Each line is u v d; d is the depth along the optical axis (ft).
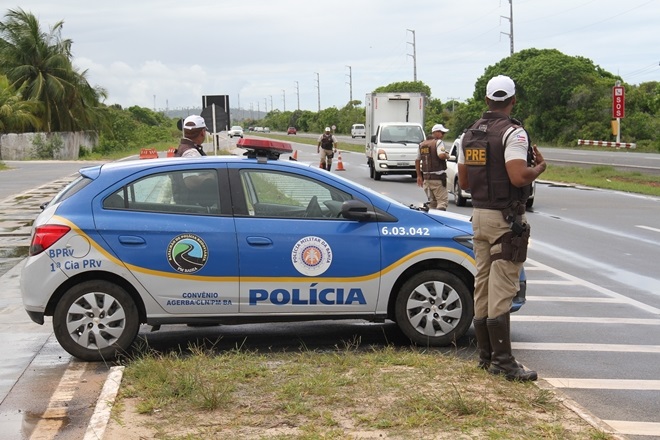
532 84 236.84
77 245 22.29
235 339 25.04
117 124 261.24
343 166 124.98
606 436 15.42
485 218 19.36
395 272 23.16
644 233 50.52
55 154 182.80
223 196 23.00
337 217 23.26
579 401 19.06
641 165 124.06
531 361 22.58
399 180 100.37
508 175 19.02
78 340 22.41
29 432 17.20
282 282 22.76
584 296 31.94
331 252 22.88
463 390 18.21
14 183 94.58
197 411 17.06
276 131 583.58
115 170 23.13
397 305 23.50
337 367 20.38
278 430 15.90
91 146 219.00
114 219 22.52
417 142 100.12
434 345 23.63
